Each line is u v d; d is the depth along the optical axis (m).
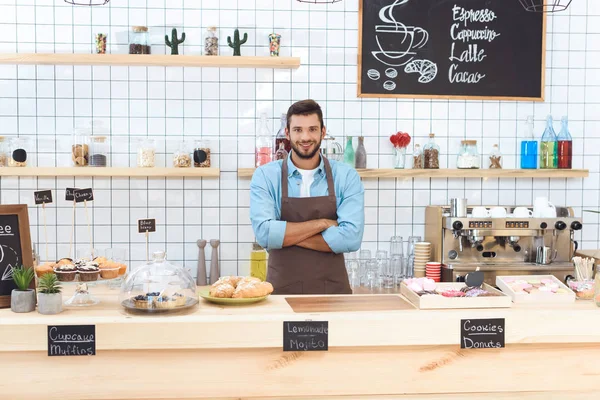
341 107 4.12
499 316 2.14
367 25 4.11
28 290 2.14
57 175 3.86
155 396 2.08
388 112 4.15
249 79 4.06
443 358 2.17
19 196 3.96
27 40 3.95
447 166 4.20
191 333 2.04
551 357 2.22
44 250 4.00
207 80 4.04
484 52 4.17
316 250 2.98
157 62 3.76
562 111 4.25
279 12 4.06
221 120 4.06
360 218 3.01
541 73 4.21
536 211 3.81
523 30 4.18
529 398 2.22
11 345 2.00
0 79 3.95
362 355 2.14
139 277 2.16
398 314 2.12
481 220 3.64
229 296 2.27
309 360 2.12
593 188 4.29
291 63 3.86
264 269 3.94
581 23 4.23
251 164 4.08
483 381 2.19
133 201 4.04
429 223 4.04
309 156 2.99
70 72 3.98
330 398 2.14
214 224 4.08
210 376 2.09
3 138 3.82
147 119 4.02
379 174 3.95
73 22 3.96
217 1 4.03
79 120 3.99
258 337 2.06
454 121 4.19
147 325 2.03
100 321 2.02
